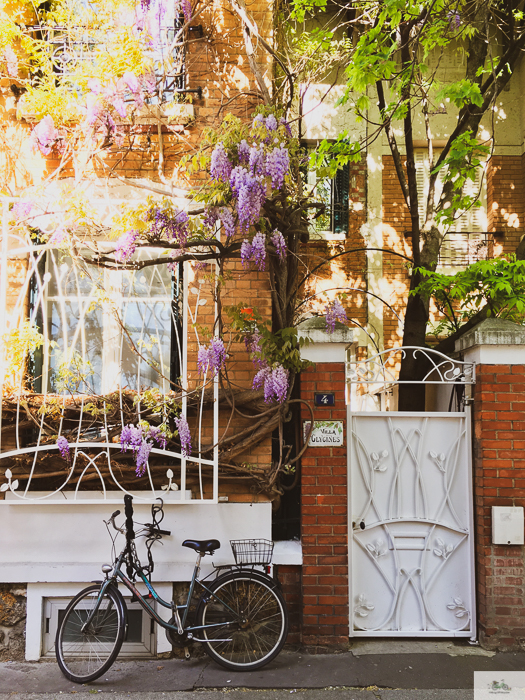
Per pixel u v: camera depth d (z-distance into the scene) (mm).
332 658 4957
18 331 5098
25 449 4980
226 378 5203
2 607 5082
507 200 10391
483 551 5168
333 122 10266
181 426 4941
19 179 5574
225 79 5688
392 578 5355
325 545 5184
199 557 4789
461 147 6293
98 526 5125
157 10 5461
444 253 10438
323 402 5289
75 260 4957
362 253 10359
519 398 5258
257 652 4988
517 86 10516
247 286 5520
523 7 7758
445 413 5469
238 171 4426
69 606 4715
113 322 5688
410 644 5223
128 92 5367
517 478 5203
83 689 4438
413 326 6703
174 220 4762
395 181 10492
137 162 5633
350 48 7336
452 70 10234
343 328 5312
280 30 6355
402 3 5371
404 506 5430
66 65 5523
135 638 5141
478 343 5246
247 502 5254
